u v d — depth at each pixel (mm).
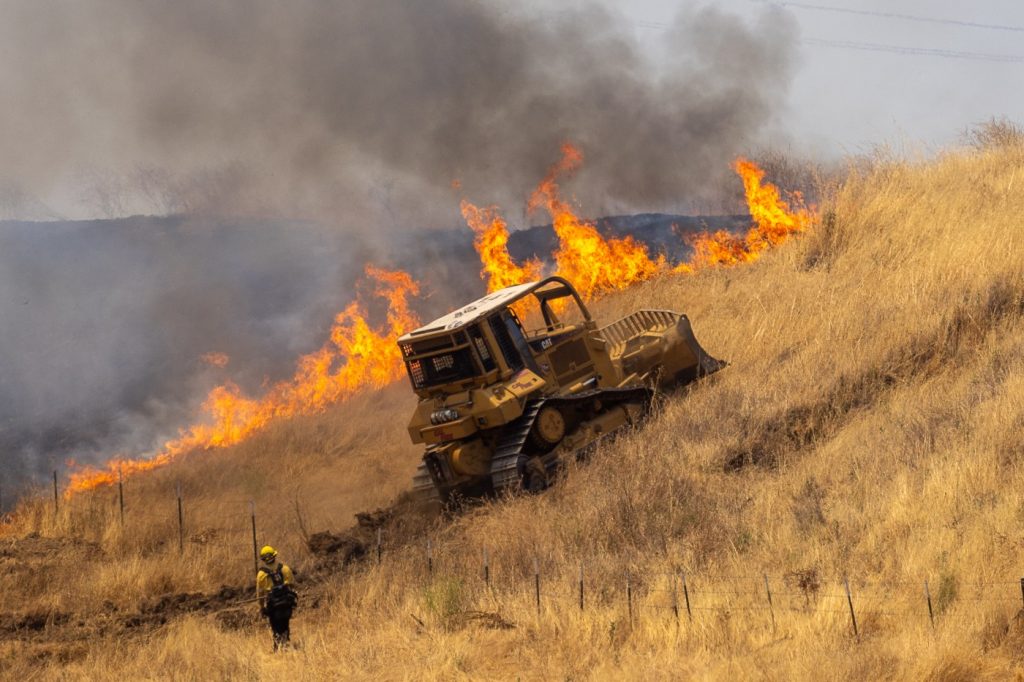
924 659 7348
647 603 9430
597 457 13352
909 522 9906
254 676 8891
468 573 10906
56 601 11305
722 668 7727
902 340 14508
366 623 10109
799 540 10227
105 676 9328
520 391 13328
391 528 12922
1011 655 7480
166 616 11031
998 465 10461
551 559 10859
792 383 14211
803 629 8352
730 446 13047
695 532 10852
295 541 13086
